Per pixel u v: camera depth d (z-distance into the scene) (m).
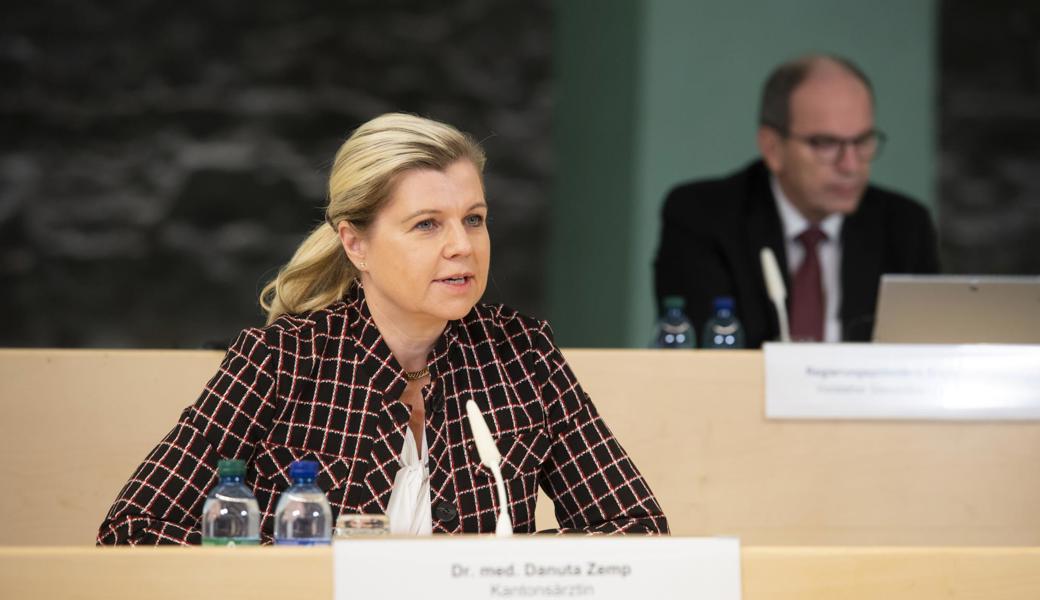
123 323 15.58
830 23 16.50
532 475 6.57
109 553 4.52
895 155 16.62
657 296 13.48
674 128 16.31
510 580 4.66
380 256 6.36
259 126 15.78
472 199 6.35
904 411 9.09
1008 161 16.62
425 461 6.53
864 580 4.71
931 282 9.69
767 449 9.09
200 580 4.54
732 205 13.41
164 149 15.66
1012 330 9.67
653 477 9.03
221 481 5.77
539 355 6.84
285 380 6.42
